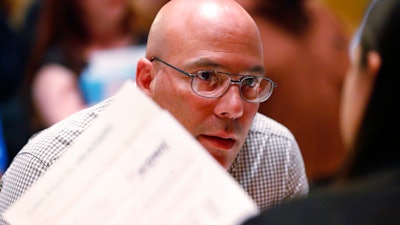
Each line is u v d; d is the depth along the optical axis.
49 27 4.75
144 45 4.89
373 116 1.69
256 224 1.51
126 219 1.61
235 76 2.33
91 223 1.62
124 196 1.62
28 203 1.66
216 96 2.33
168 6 2.47
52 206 1.65
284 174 2.98
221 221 1.55
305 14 4.46
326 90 4.48
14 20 6.00
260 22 4.34
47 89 4.71
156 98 2.44
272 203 3.00
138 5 4.91
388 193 1.53
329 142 4.54
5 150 4.98
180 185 1.59
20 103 4.95
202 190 1.58
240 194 1.56
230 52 2.33
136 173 1.62
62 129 2.69
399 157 1.64
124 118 1.65
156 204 1.59
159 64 2.42
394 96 1.67
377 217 1.49
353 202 1.52
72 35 4.77
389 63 1.69
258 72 2.38
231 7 2.41
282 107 4.40
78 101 4.70
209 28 2.34
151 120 1.63
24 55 5.30
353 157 1.69
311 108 4.45
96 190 1.63
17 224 1.66
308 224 1.49
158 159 1.61
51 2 4.74
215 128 2.35
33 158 2.62
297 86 4.41
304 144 4.50
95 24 4.78
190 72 2.35
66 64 4.71
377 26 1.76
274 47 4.34
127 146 1.64
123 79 4.68
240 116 2.35
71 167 1.66
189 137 1.61
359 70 1.93
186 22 2.37
